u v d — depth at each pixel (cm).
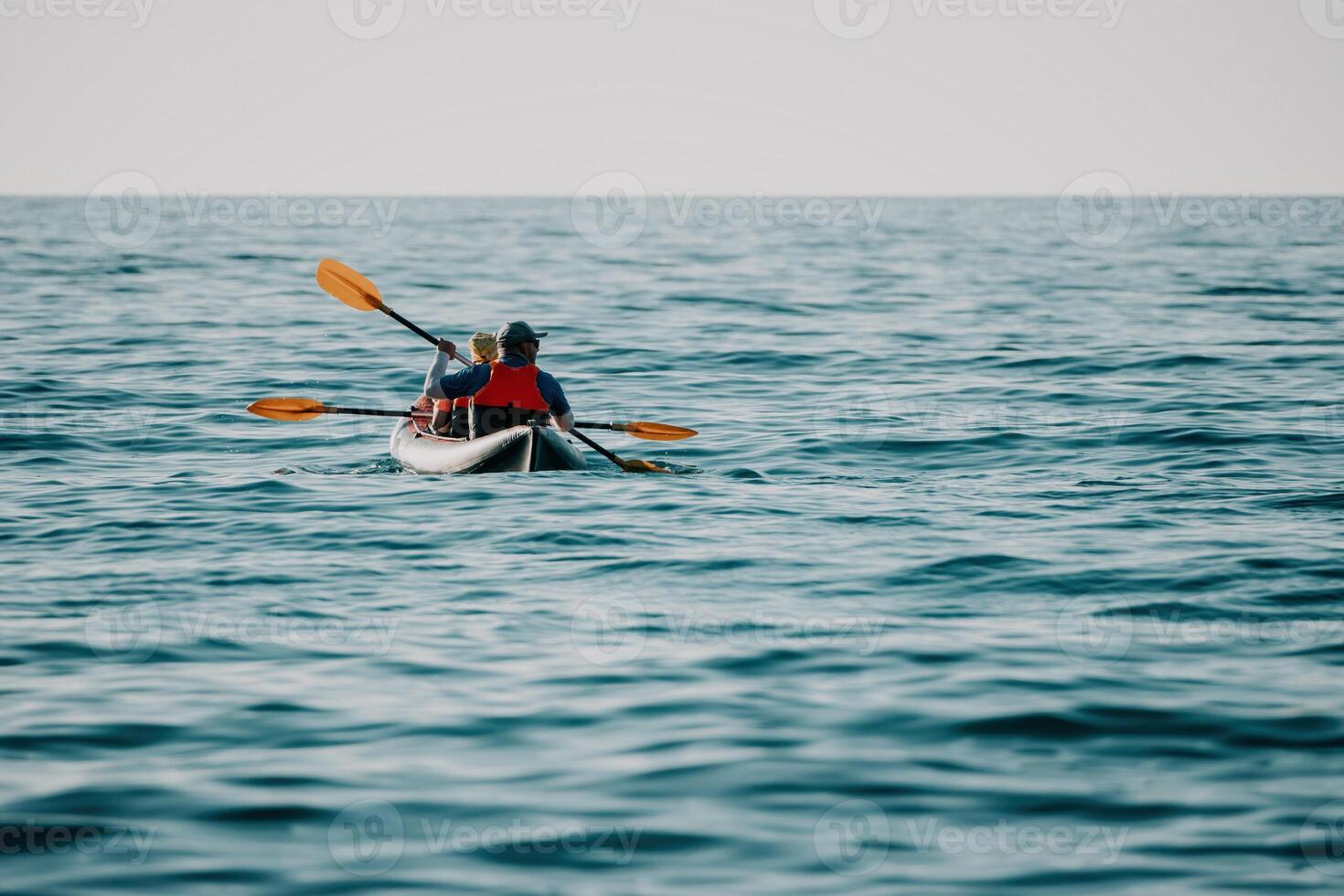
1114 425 3872
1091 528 2562
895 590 2128
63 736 1492
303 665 1748
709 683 1675
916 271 10600
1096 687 1655
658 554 2355
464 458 3197
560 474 3159
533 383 3312
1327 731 1505
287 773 1395
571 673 1712
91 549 2395
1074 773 1399
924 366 5259
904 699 1616
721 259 12206
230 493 2917
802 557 2336
